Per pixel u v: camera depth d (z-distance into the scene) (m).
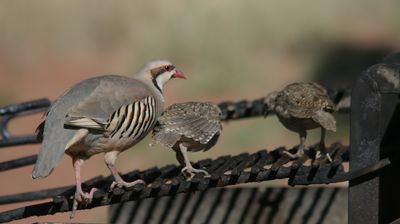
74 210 9.02
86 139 9.55
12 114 12.66
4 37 37.41
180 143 10.40
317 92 10.48
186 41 35.66
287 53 35.56
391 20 38.28
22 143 12.09
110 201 9.16
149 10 37.53
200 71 33.50
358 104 8.82
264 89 32.41
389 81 8.69
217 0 37.47
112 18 37.50
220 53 34.88
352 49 35.56
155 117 10.44
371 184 8.78
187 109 10.55
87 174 26.05
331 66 34.50
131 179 10.30
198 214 13.16
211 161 10.65
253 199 13.09
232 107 12.88
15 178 26.05
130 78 10.48
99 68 35.47
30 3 38.28
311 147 10.98
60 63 36.03
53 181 25.75
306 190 13.04
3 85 33.75
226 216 13.11
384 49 35.75
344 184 15.85
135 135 10.05
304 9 37.88
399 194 10.09
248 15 36.84
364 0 40.19
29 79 34.66
